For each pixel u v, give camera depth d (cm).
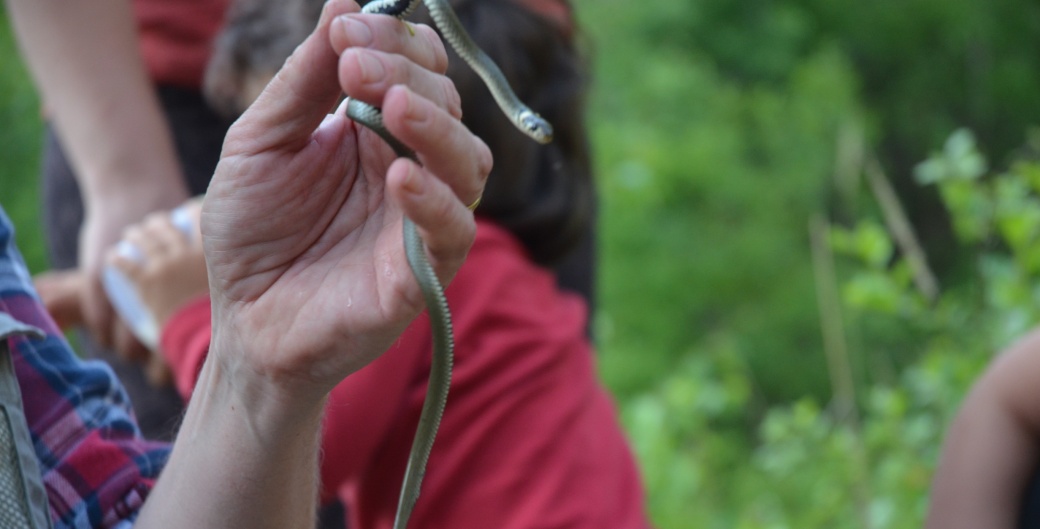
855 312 624
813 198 1289
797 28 1557
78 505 150
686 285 1174
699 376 505
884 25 1641
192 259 262
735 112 1337
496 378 218
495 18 241
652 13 1502
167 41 312
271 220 133
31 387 155
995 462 234
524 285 232
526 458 214
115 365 310
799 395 1227
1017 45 1627
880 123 1677
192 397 149
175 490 144
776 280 1205
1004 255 418
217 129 317
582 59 278
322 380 136
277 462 142
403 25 119
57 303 299
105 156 284
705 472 503
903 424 418
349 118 130
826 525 435
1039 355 232
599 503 219
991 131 1609
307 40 123
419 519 215
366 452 210
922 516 373
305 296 134
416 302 130
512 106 164
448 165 116
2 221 168
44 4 287
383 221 135
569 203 252
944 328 404
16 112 852
